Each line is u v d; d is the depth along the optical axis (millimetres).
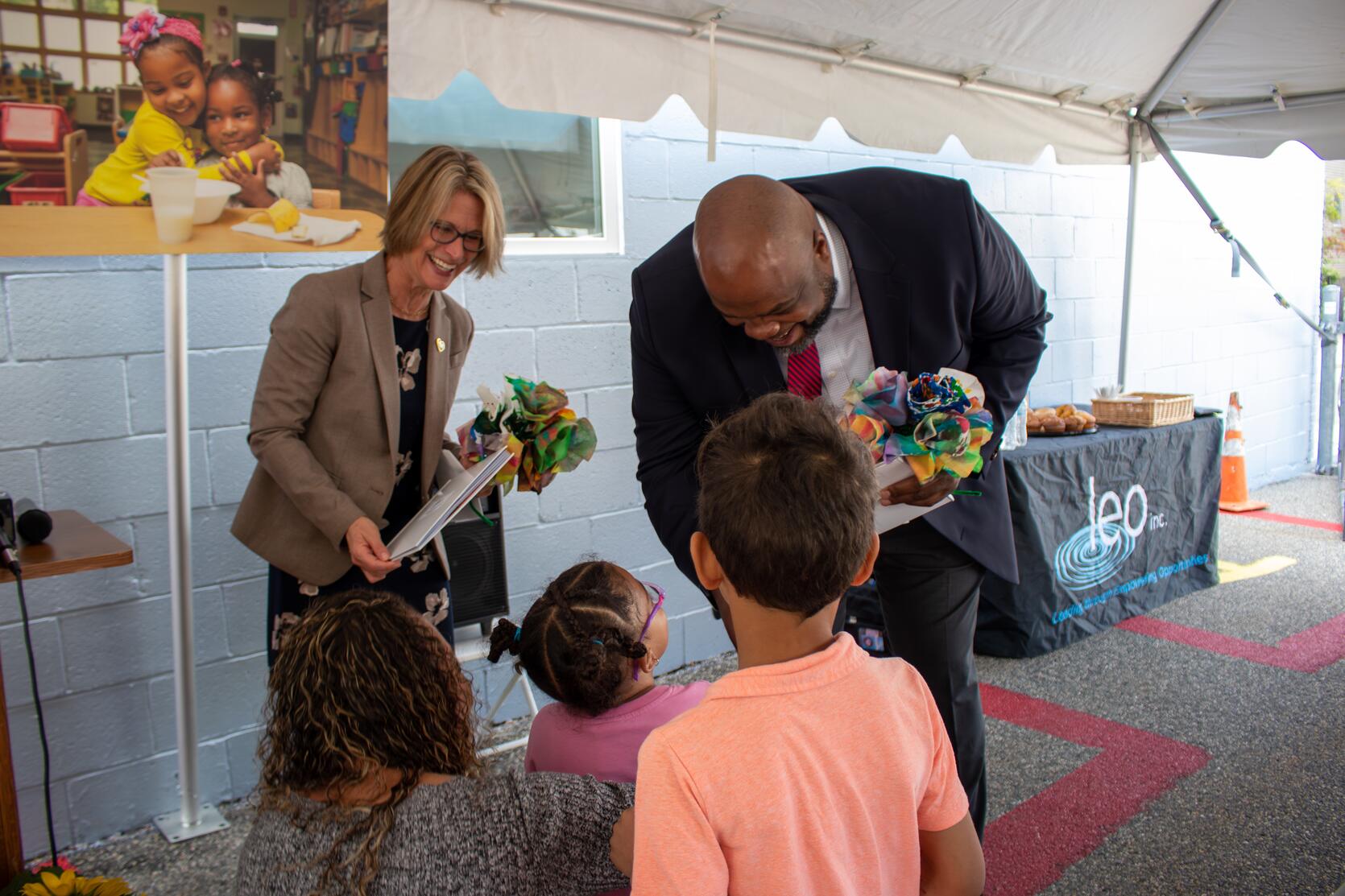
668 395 1723
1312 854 2139
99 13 1658
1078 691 3051
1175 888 2037
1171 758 2598
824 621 946
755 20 2414
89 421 2201
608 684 1355
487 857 1008
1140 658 3309
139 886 2111
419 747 1057
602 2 2172
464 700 1134
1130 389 4629
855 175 1705
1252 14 3117
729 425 976
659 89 2318
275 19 1808
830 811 879
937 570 1777
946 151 3852
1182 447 3828
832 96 2707
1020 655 3312
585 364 2947
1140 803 2377
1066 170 4406
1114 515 3545
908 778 928
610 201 2988
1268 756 2596
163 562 2326
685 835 842
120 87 1690
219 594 2406
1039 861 2148
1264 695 2984
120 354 2225
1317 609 3740
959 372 1478
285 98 1843
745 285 1275
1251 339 5723
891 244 1608
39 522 1625
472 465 1836
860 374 1650
